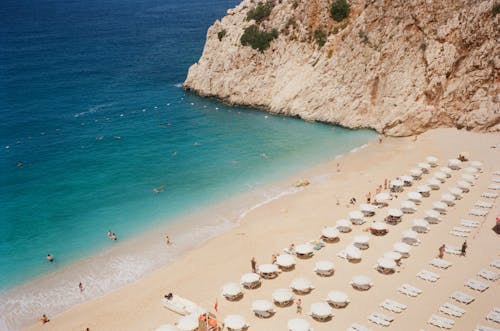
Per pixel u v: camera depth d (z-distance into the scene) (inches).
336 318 1347.2
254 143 2940.5
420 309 1362.0
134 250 1824.6
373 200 2112.5
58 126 3250.5
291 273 1584.6
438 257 1611.7
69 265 1737.2
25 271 1704.0
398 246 1636.3
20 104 3727.9
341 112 3169.3
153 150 2844.5
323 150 2785.4
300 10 3528.5
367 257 1651.1
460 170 2336.4
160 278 1632.6
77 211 2127.2
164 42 6594.5
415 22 2987.2
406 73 2972.4
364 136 2977.4
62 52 5930.1
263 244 1802.4
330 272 1567.4
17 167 2583.7
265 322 1352.1
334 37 3346.5
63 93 4057.6
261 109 3627.0
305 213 2037.4
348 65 3174.2
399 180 2193.7
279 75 3567.9
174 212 2111.2
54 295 1571.1
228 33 3882.9
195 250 1802.4
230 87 3740.2
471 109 2787.9
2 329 1417.3
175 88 4254.4
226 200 2213.3
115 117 3454.7
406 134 2903.5
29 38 7057.1
